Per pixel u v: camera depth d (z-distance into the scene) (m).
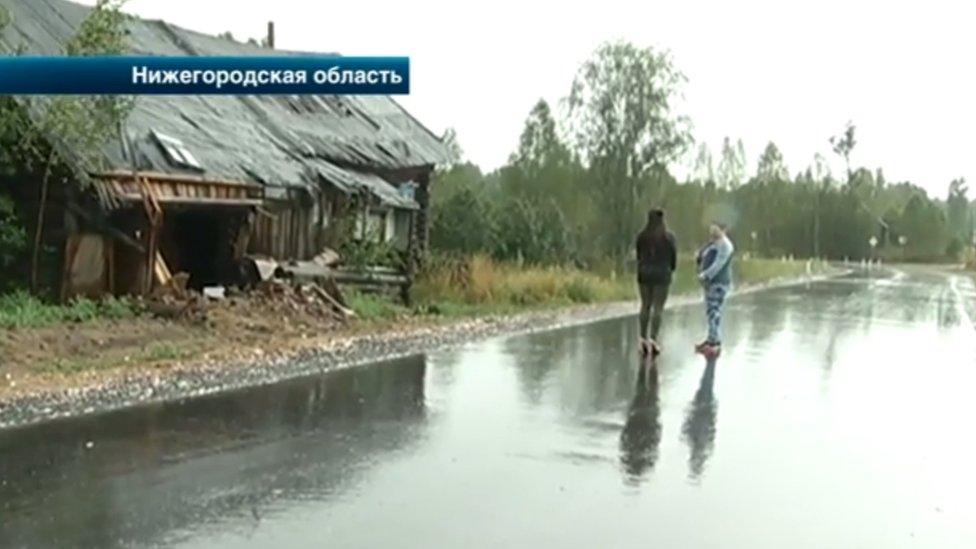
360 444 7.80
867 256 87.69
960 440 8.69
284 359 12.28
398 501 6.24
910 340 17.80
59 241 15.16
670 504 6.39
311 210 20.72
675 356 14.15
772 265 53.62
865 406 10.32
